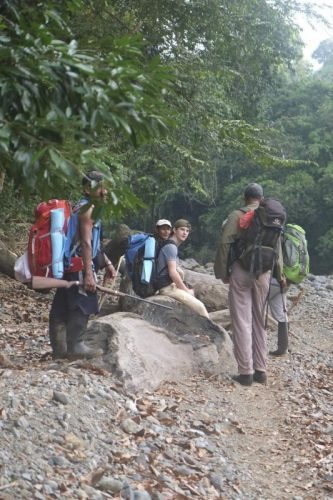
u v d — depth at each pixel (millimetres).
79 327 6160
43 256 5961
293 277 8609
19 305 10180
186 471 4922
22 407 5008
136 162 13773
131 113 2961
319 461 5500
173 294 7867
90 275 6055
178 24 12891
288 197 39625
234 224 7160
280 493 5008
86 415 5254
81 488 4258
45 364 6320
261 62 16703
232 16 13766
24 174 2785
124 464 4789
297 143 41500
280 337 8742
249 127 13430
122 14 12383
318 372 8422
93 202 3137
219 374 7180
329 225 41438
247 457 5559
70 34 3449
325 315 12570
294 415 6523
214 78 13992
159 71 3127
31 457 4438
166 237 8133
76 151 2879
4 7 3443
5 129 2764
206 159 14844
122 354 6320
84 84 2904
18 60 2867
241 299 7164
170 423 5672
